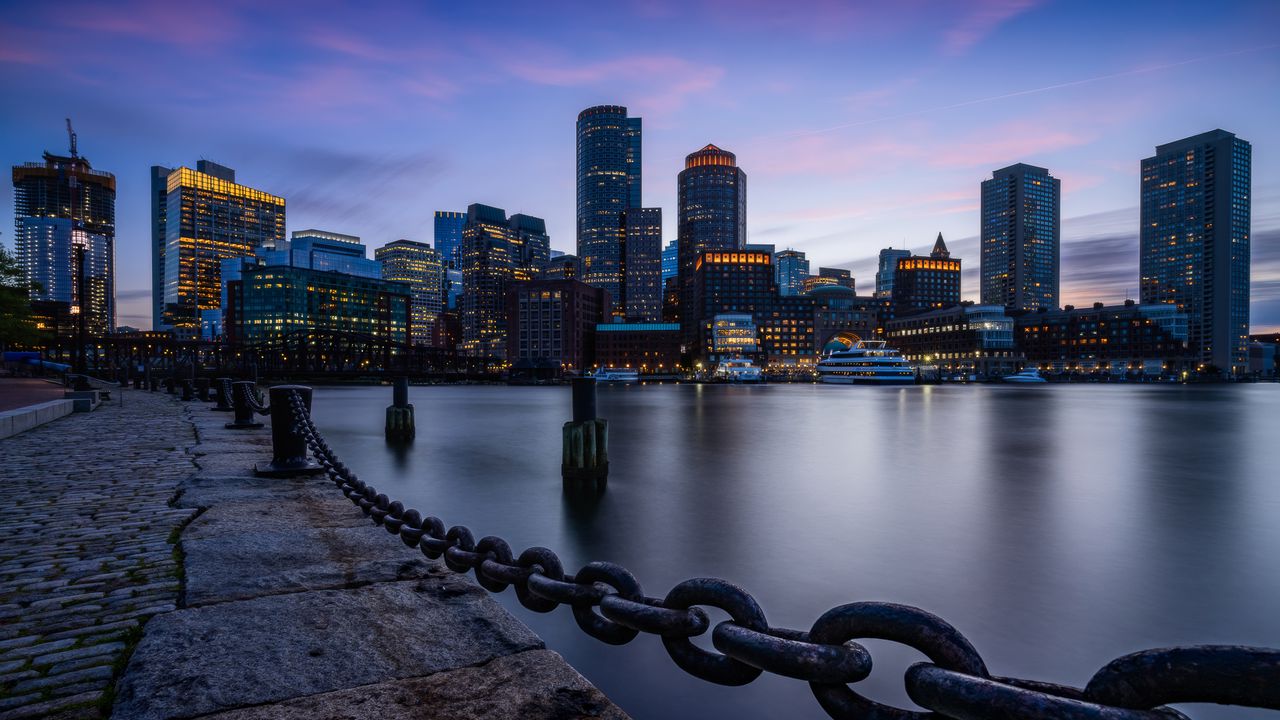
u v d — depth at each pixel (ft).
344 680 8.17
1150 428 144.87
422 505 56.65
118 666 8.91
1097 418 175.73
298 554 14.39
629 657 27.43
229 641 9.48
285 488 23.99
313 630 9.84
